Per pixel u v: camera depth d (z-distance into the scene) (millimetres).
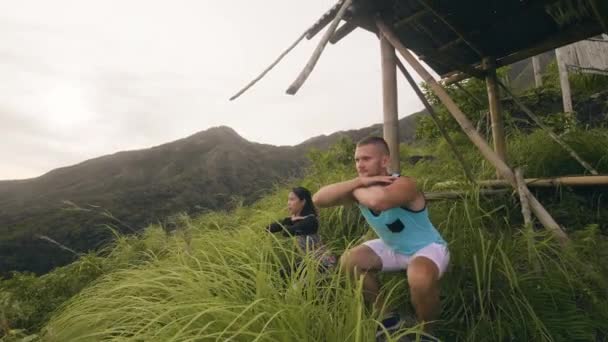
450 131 6414
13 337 2141
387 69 3314
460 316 2051
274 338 1369
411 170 4992
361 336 1402
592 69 7223
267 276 1722
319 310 1550
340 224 3504
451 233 2557
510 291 1957
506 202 3135
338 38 3533
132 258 3838
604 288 1950
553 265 2221
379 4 3256
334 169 6094
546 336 1722
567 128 4961
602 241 2510
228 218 5473
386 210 1832
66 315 2062
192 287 1716
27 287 3043
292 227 3043
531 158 4023
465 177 3863
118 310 1761
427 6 3127
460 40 3762
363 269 2023
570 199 3162
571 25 3299
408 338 1825
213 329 1439
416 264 1768
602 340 1812
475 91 6219
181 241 3518
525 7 3217
